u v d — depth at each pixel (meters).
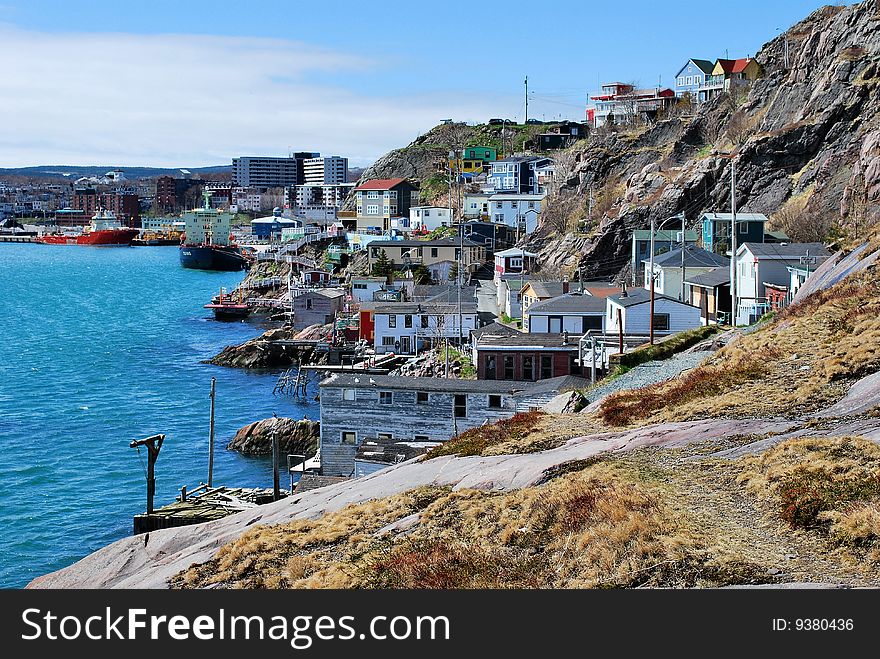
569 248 134.62
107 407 91.62
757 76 159.75
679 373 51.66
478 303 121.75
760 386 38.88
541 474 31.08
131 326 151.00
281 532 31.45
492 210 185.25
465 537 26.72
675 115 173.25
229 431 83.19
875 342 38.47
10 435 80.56
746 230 103.56
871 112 115.50
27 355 121.69
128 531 58.78
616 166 158.00
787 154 121.12
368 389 63.03
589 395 55.97
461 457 38.16
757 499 24.19
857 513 20.84
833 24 134.38
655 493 25.33
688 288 88.88
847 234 89.50
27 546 56.34
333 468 63.88
